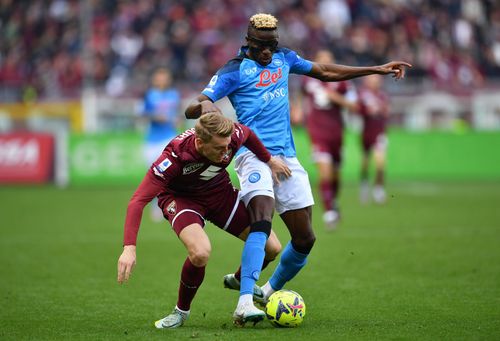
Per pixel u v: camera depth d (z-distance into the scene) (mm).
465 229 39625
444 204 51875
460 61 84500
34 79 84750
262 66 20922
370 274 27859
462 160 68500
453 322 19891
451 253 32219
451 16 89750
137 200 18641
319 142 41094
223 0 88375
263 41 20406
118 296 24469
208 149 18609
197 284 19453
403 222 42938
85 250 34344
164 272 29016
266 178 20516
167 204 19906
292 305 19359
